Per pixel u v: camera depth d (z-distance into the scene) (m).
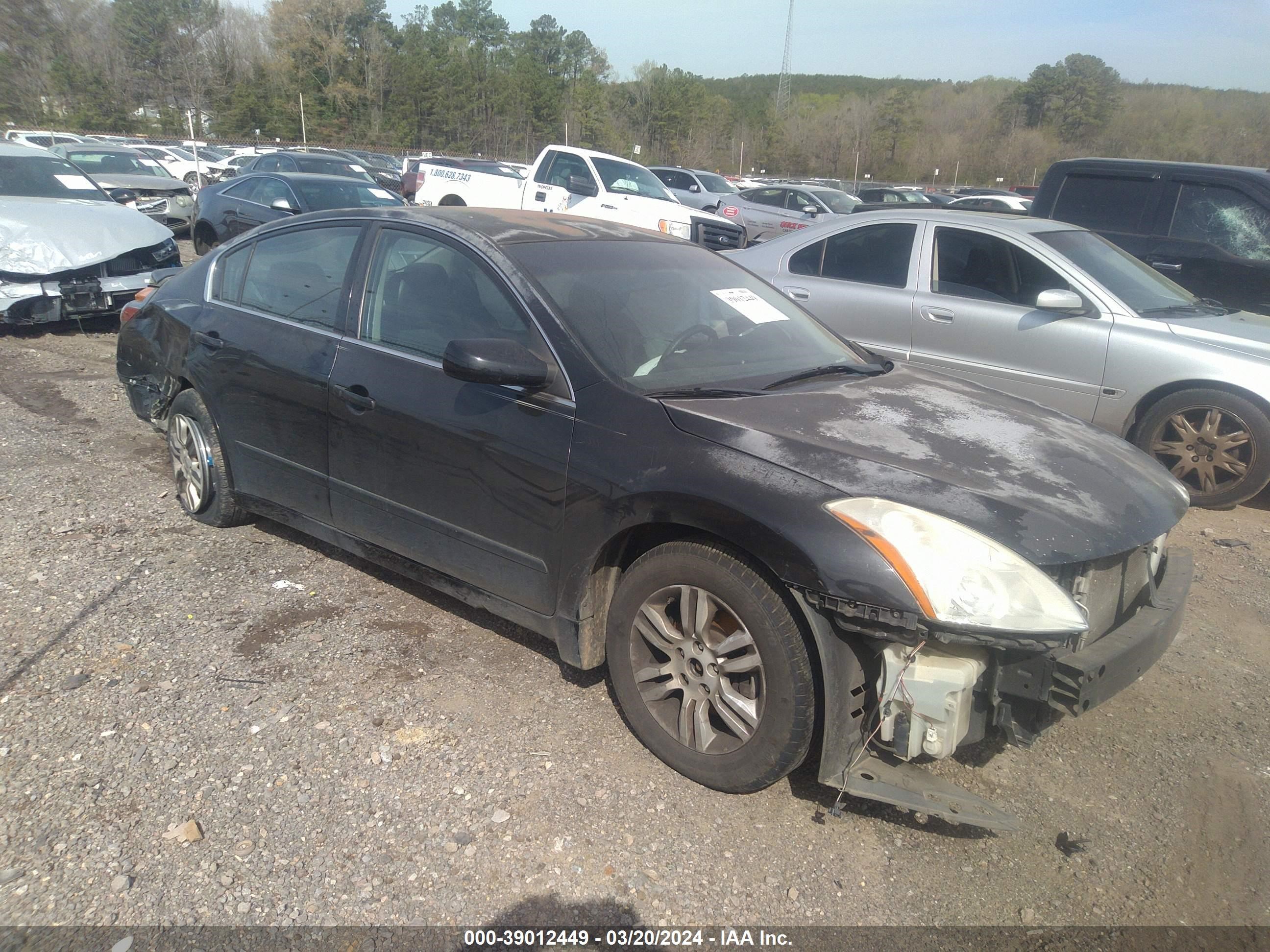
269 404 3.99
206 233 12.91
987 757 3.07
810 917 2.37
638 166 15.52
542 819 2.66
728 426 2.79
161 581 4.03
